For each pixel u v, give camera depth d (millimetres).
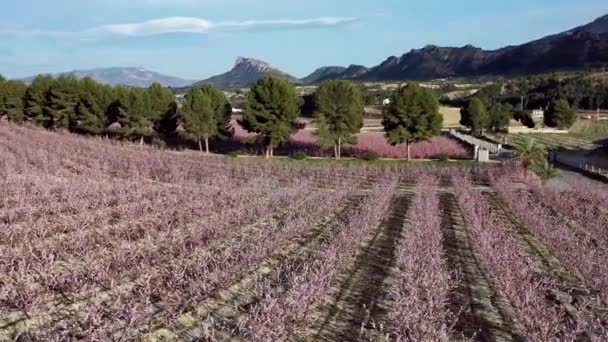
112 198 23344
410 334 10398
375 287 14711
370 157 48375
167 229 18516
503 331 12094
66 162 37000
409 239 17547
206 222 19656
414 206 26141
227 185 29703
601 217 24141
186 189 26516
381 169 41156
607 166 47688
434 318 10992
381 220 24094
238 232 19703
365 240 20031
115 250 15266
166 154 45781
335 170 39344
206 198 23969
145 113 56281
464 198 27031
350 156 53062
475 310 13227
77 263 14766
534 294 12648
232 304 12938
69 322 11062
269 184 31781
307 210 23578
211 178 33625
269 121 49656
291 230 19078
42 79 65500
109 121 60688
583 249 16828
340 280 15156
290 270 15617
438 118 49844
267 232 18438
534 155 38594
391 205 28266
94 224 19234
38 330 10961
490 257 15859
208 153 52219
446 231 22156
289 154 53531
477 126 81500
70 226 18438
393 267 16625
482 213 22422
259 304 12641
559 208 26938
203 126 52500
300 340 11336
